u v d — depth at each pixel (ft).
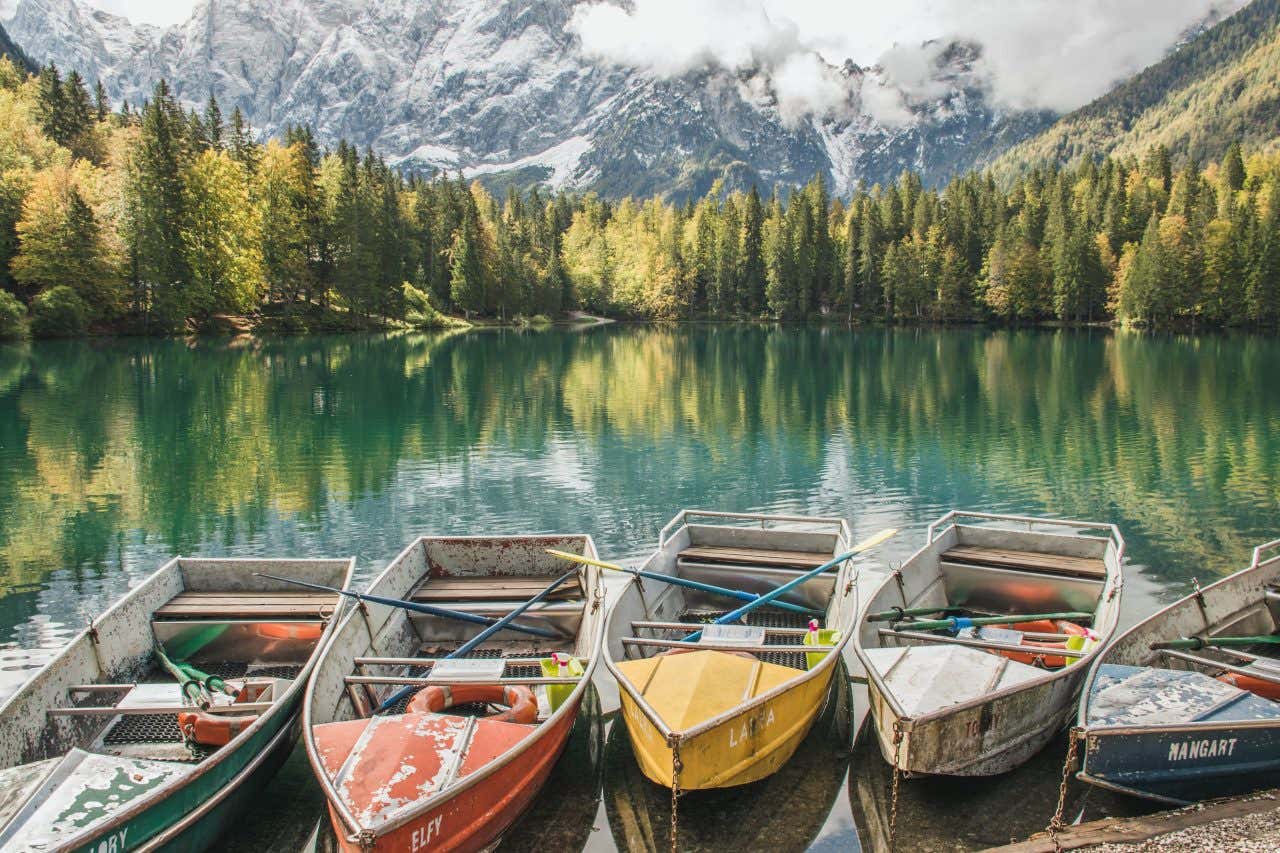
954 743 22.39
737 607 35.53
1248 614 31.55
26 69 427.33
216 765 20.29
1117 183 365.40
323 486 62.54
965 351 203.00
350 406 101.19
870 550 47.37
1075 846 20.31
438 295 305.94
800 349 210.59
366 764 19.93
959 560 35.50
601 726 27.73
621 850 21.39
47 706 23.04
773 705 23.02
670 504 58.08
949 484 63.72
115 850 17.83
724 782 22.31
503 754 20.20
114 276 184.44
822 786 24.09
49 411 93.15
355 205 240.94
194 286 195.11
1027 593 34.71
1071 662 27.45
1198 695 23.59
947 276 339.36
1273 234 257.55
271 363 148.46
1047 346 219.41
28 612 38.06
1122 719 22.47
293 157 237.04
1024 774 24.43
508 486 62.75
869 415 97.09
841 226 429.38
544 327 319.27
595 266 389.39
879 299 357.20
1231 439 81.97
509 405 103.14
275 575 31.76
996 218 370.53
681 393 116.47
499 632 31.63
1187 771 22.29
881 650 25.76
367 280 244.22
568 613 31.45
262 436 81.61
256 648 29.81
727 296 381.19
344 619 27.12
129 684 25.31
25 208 178.91
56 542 48.55
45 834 17.57
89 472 66.03
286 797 23.53
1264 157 437.58
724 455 74.28
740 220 393.50
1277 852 19.66
